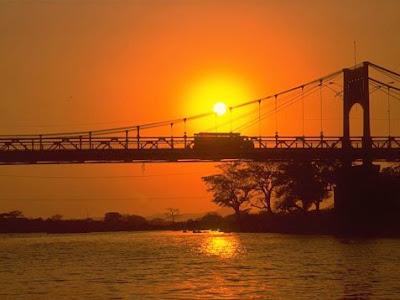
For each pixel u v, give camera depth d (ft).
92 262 431.84
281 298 269.64
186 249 542.57
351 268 367.45
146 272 364.99
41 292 295.69
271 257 442.91
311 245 549.95
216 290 292.40
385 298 268.00
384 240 606.14
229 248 540.11
